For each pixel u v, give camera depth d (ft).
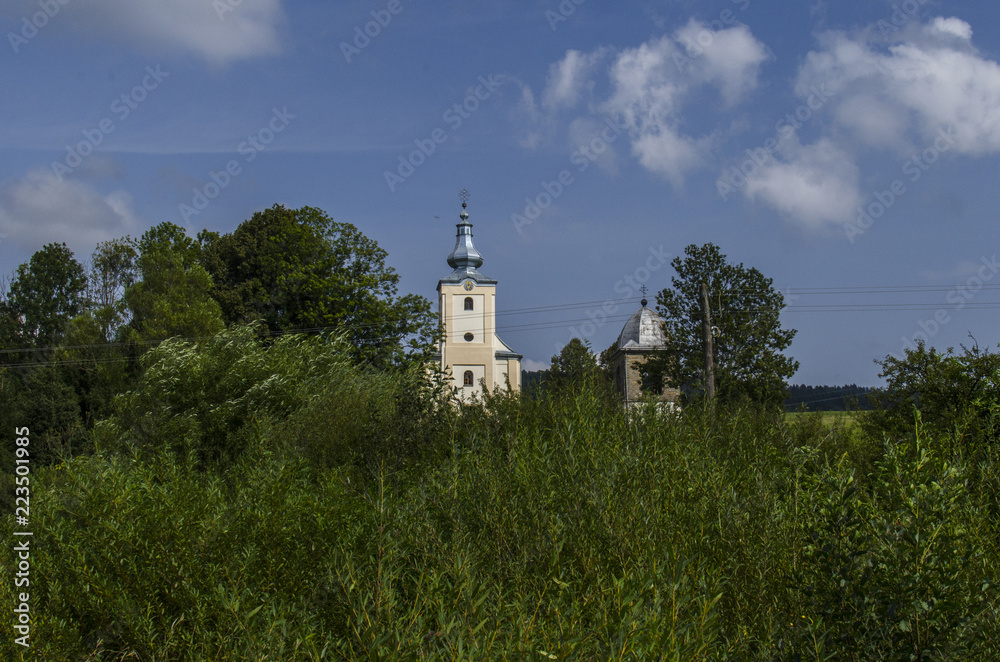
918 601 10.92
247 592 15.06
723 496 16.34
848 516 12.25
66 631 15.71
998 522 14.57
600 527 15.05
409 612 11.88
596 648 10.49
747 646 11.85
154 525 16.69
